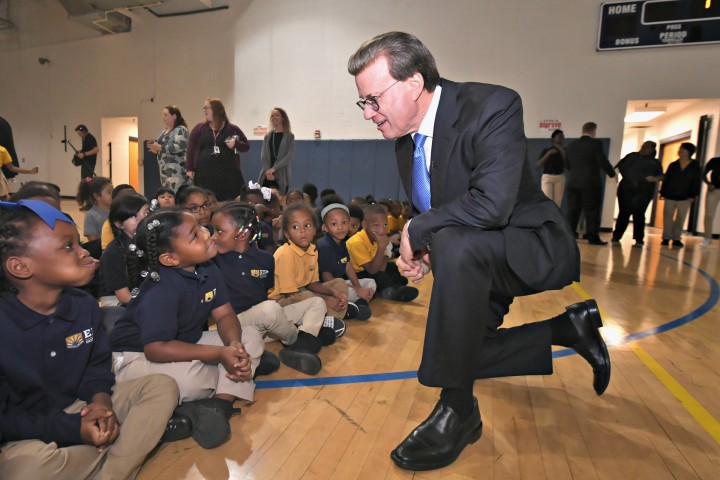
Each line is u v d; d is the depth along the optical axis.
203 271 1.35
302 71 8.05
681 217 5.50
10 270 0.88
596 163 5.42
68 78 10.02
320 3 7.83
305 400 1.35
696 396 1.43
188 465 1.02
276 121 4.46
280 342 1.90
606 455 1.10
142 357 1.25
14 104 10.53
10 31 10.21
